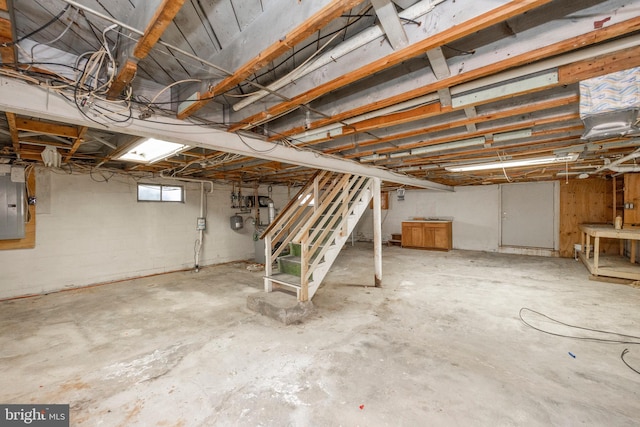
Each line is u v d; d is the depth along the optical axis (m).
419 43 1.27
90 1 1.27
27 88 1.54
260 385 2.05
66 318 3.37
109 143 3.01
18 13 1.36
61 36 1.43
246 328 3.03
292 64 1.79
